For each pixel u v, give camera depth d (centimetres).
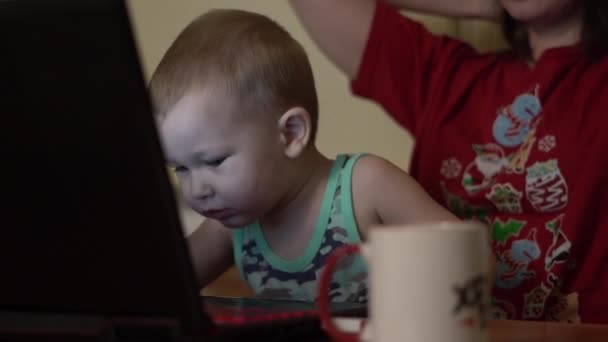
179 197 147
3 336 67
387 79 157
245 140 105
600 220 133
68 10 53
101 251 59
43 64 55
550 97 140
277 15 175
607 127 133
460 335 57
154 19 185
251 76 106
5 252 63
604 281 132
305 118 111
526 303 135
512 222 138
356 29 158
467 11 156
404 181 116
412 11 162
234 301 91
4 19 55
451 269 57
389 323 58
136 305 61
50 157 58
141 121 54
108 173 57
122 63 53
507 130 142
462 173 144
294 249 119
